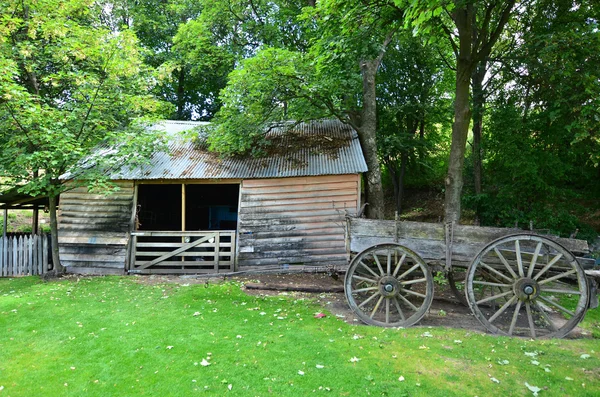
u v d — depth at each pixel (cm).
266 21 1580
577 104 880
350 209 1023
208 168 1087
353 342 504
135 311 660
